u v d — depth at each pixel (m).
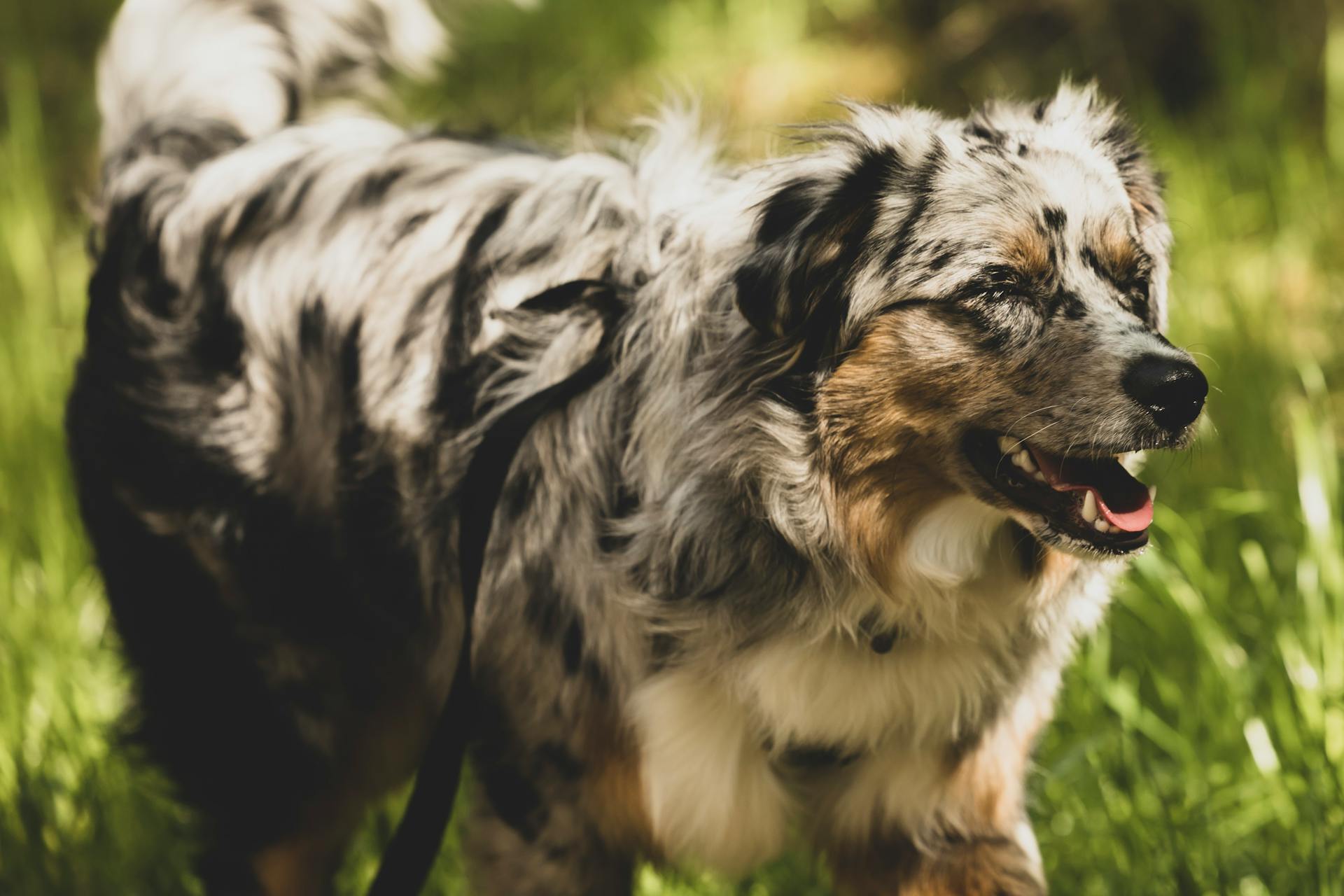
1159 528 5.08
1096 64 8.04
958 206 3.13
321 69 4.69
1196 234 6.67
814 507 3.19
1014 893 3.53
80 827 4.57
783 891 4.19
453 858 4.43
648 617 3.32
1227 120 7.48
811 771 3.56
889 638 3.31
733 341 3.20
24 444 6.36
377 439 3.75
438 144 4.01
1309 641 4.38
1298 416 4.97
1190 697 4.49
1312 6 7.76
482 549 3.42
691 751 3.40
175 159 4.32
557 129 8.31
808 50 8.81
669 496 3.27
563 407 3.47
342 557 3.94
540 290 3.60
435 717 4.14
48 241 8.08
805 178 3.14
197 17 4.57
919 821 3.53
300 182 4.01
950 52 8.40
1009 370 3.11
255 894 4.32
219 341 4.01
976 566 3.30
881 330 3.15
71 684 4.98
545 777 3.59
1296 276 6.59
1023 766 3.58
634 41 9.19
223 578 4.09
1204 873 3.90
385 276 3.80
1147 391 2.99
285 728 4.16
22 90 9.41
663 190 3.59
